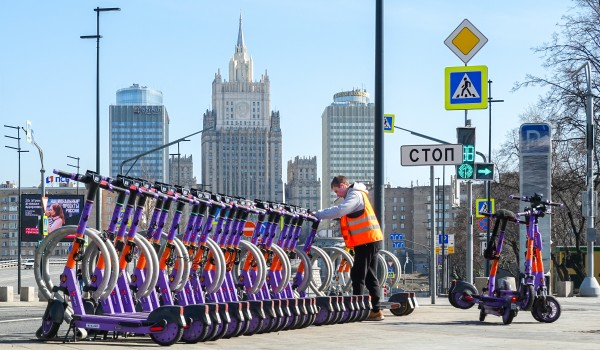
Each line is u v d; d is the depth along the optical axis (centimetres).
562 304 2341
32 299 3244
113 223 1173
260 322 1295
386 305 1642
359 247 1559
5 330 1398
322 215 1539
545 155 2366
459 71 2106
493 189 5944
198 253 1330
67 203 5109
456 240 9425
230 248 1401
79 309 1130
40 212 5144
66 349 1027
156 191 1204
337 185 1589
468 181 2998
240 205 1387
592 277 3278
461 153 1972
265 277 1423
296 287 1564
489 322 1577
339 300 1499
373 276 1582
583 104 4462
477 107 2097
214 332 1170
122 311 1175
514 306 1514
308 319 1427
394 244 8038
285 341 1200
